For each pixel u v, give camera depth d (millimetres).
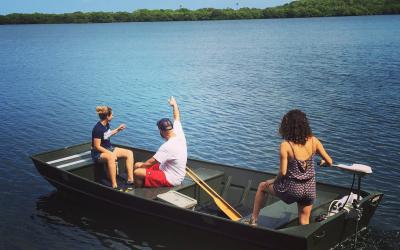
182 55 40875
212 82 24188
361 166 6414
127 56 41062
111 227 7992
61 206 8867
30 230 7941
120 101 19453
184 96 20312
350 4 152250
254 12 166250
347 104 17625
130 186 8656
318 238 6223
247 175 8453
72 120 15984
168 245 7375
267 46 48938
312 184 6289
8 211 8672
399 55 34219
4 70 31281
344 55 36000
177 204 7316
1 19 164375
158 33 88000
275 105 17922
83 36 81062
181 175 8016
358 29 74875
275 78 24984
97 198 8344
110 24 160875
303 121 6211
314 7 157250
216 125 15078
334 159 11406
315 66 29750
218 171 8641
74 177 8508
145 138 13859
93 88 22938
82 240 7602
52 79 26453
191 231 7227
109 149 8961
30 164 11273
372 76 24328
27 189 9711
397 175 10195
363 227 7199
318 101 18359
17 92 21922
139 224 8023
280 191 6332
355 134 13508
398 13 143250
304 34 68188
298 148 6191
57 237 7703
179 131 8250
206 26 120062
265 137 13602
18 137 13781
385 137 13117
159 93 21188
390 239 7246
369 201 6910
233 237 6719
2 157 11820
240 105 18109
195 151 12422
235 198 8438
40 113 17141
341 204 6762
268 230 6250
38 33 96375
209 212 7879
